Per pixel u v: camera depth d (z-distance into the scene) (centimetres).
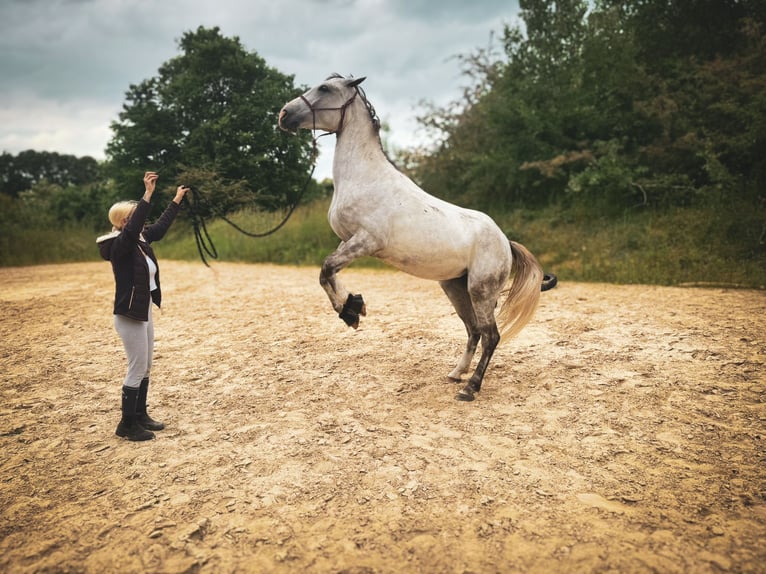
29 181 4881
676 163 1312
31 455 367
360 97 454
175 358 603
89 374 550
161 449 372
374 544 258
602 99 1464
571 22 1535
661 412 412
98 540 268
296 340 667
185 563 248
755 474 317
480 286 458
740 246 1056
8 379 537
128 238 354
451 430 394
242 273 1402
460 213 461
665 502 289
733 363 516
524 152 1493
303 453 359
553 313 779
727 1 1358
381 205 430
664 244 1142
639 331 649
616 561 241
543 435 381
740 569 234
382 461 346
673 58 1428
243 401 464
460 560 245
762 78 1138
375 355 593
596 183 1327
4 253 1956
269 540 264
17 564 251
